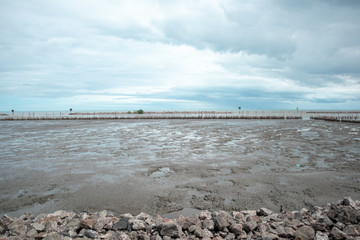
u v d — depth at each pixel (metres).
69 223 4.67
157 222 4.59
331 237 4.09
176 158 11.21
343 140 17.09
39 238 4.07
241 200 6.25
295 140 17.16
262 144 15.31
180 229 4.25
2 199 6.45
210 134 21.33
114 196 6.58
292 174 8.51
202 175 8.45
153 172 8.89
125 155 11.98
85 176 8.42
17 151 13.28
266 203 6.07
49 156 11.85
